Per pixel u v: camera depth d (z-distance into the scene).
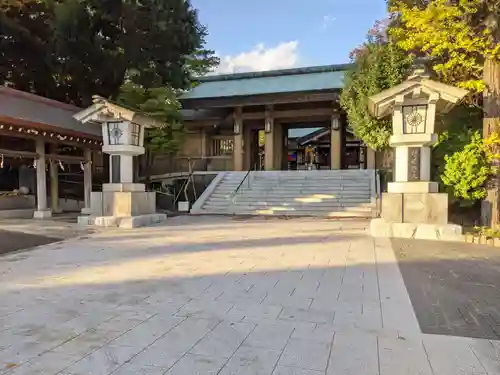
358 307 4.36
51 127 13.32
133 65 16.66
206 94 22.02
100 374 2.87
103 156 20.27
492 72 9.34
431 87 8.79
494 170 9.27
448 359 3.14
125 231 10.36
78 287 5.09
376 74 11.90
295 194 15.95
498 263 6.51
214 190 17.27
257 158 25.39
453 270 6.05
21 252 7.48
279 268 6.16
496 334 3.66
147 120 12.37
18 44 15.06
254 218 13.55
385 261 6.65
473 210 11.65
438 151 10.98
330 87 20.34
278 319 3.98
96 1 14.70
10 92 12.75
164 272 5.90
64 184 20.22
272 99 20.56
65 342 3.40
